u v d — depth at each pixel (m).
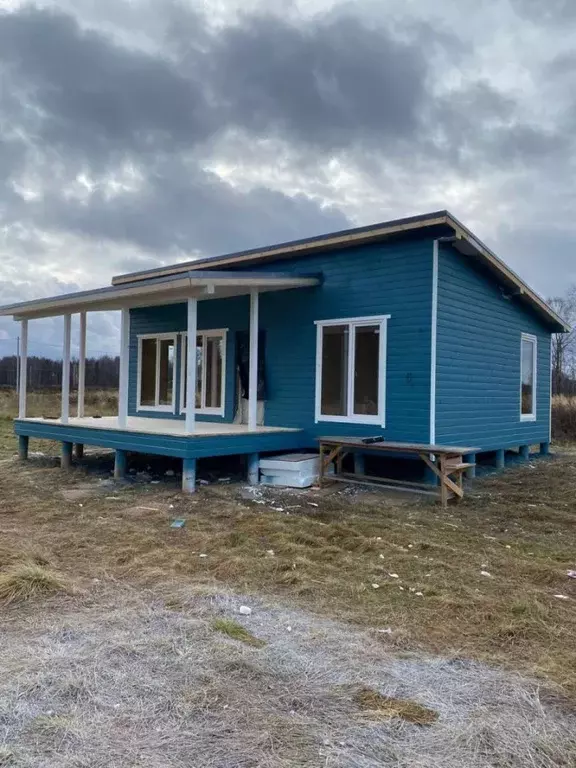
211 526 6.35
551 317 12.66
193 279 7.79
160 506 7.32
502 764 2.27
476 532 6.33
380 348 8.93
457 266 9.09
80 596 4.11
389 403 8.82
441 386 8.63
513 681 2.96
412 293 8.59
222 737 2.42
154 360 13.03
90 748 2.33
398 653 3.29
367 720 2.56
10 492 8.23
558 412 19.42
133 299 9.26
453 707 2.69
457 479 8.12
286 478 8.72
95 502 7.56
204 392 11.73
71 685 2.80
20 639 3.36
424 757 2.30
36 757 2.26
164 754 2.30
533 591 4.39
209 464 10.60
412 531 6.28
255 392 9.06
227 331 11.30
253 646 3.31
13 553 5.04
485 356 10.18
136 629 3.51
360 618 3.83
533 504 7.83
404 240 8.69
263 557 5.20
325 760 2.27
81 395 11.92
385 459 9.77
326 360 9.64
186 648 3.24
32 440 14.78
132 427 9.66
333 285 9.55
